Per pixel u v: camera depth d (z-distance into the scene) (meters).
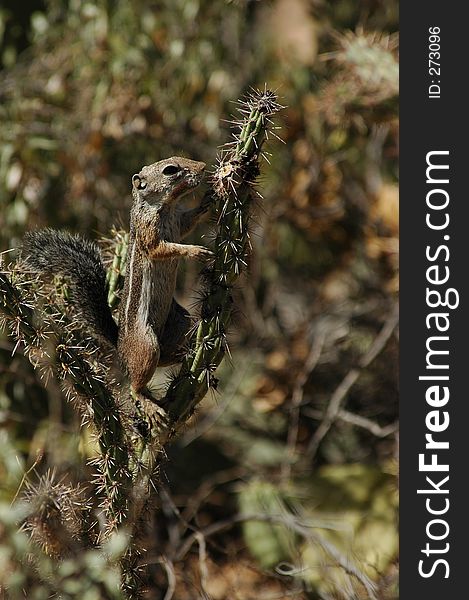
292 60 13.24
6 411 11.36
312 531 10.34
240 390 13.12
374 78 11.35
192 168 7.23
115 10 12.71
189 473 12.14
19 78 12.63
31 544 7.34
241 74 13.33
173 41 12.76
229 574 10.58
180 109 12.85
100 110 12.34
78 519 7.45
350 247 14.00
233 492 11.98
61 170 12.40
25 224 11.77
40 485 7.29
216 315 7.02
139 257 7.27
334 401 12.24
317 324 13.66
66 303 7.51
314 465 12.77
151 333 7.23
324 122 13.13
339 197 13.75
